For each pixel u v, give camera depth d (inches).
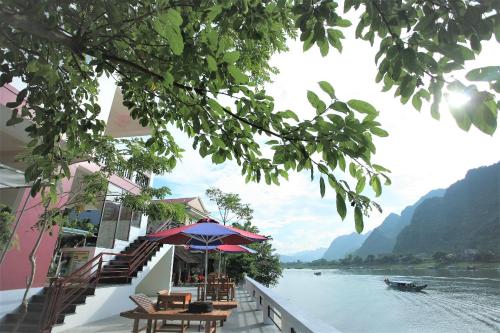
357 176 86.2
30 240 305.0
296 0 82.4
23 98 111.1
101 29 95.3
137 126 503.2
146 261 486.9
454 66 65.6
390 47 70.4
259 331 281.9
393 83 79.1
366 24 77.1
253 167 116.2
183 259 971.9
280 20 109.3
